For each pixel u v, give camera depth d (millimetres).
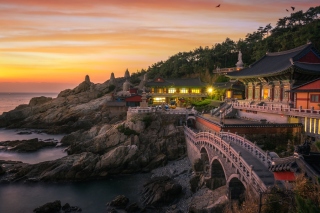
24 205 49781
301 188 17656
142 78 179250
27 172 62875
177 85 121688
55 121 123938
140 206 48875
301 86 52656
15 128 127562
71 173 61344
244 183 34719
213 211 38938
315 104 49219
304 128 50281
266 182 29453
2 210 47844
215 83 124188
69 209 47969
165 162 69062
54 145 91812
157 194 49906
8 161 71438
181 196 50781
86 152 68125
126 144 72125
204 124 71250
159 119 80125
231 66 159500
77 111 123750
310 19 139625
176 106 109312
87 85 152750
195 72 162125
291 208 19438
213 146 48219
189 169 62031
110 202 49781
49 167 63281
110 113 114375
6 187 57312
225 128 52875
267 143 51062
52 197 53094
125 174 65125
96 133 88625
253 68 78125
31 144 88000
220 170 49031
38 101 151125
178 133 76250
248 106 67750
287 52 73750
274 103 64062
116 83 160875
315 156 18719
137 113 79375
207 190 48094
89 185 58906
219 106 90312
